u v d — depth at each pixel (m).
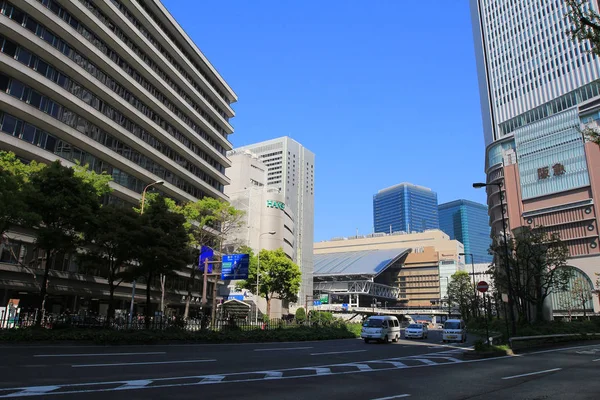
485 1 108.25
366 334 30.08
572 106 82.88
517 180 89.19
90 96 41.94
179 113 58.34
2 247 33.31
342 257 169.00
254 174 96.94
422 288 159.12
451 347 26.23
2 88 32.97
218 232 55.66
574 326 39.19
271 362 15.20
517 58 96.56
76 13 40.03
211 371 12.08
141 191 49.94
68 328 22.22
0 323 21.08
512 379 12.03
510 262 43.53
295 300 67.44
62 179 24.27
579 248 76.44
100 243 27.06
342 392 9.24
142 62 48.59
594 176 76.00
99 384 9.12
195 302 59.88
